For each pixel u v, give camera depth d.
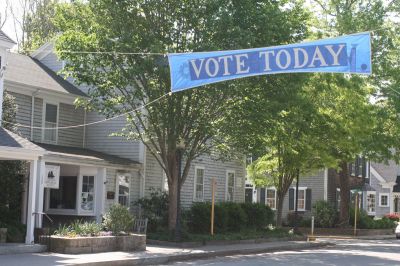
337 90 29.42
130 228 21.92
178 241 22.97
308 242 27.70
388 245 29.14
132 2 21.75
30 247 17.77
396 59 34.91
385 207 57.38
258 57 16.11
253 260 19.17
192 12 21.11
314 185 44.94
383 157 34.91
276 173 31.94
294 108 24.64
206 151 24.53
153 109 22.81
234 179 35.16
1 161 20.50
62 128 27.86
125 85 22.22
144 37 21.25
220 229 28.20
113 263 16.55
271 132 23.34
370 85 34.31
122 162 26.80
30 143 18.69
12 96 23.61
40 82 27.12
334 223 39.50
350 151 32.47
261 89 22.14
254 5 21.41
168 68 20.58
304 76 22.38
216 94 21.58
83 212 25.75
